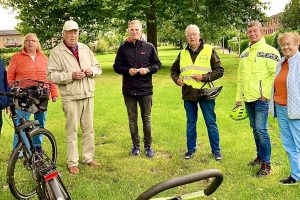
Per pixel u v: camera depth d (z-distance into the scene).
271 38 23.94
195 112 5.82
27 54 5.70
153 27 21.91
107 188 4.75
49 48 23.25
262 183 4.82
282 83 4.64
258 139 5.25
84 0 20.09
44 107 4.60
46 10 21.36
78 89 5.20
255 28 4.99
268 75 4.99
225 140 6.69
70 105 5.21
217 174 1.82
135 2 20.06
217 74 5.51
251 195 4.47
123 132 7.54
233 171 5.27
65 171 5.37
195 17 20.92
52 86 6.04
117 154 6.14
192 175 1.76
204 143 6.62
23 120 4.37
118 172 5.34
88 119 5.46
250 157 5.80
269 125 7.72
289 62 4.54
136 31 5.71
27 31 22.59
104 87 14.88
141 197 1.71
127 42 5.80
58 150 6.35
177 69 5.88
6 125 8.45
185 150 6.26
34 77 5.68
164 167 5.52
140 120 8.41
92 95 5.38
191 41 5.54
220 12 22.08
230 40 52.72
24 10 22.25
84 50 5.32
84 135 5.54
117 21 20.44
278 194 4.48
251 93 4.99
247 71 5.05
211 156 5.90
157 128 7.65
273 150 6.09
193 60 5.61
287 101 4.55
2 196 4.55
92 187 4.78
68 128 5.32
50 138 5.03
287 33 4.51
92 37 23.81
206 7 20.70
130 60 5.76
